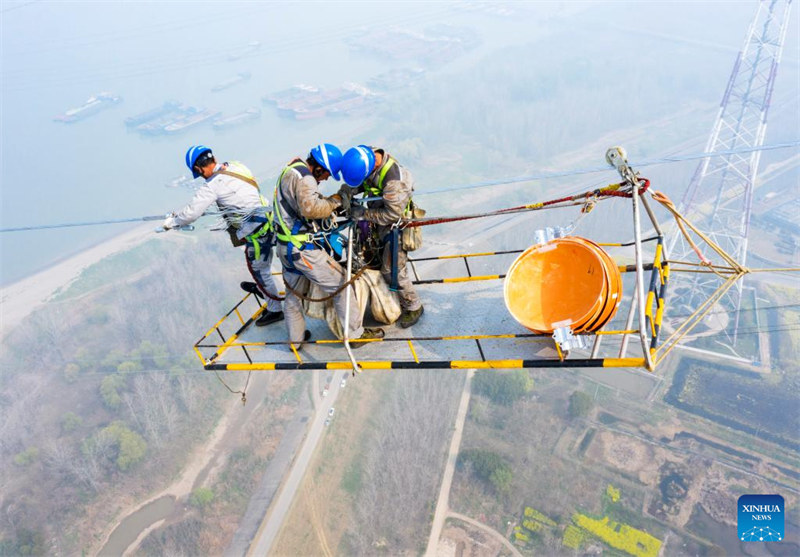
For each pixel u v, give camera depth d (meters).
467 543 50.28
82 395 77.81
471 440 59.12
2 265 131.12
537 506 52.22
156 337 88.88
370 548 50.94
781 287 75.38
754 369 62.78
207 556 53.22
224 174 7.45
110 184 176.50
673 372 63.72
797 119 151.88
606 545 48.31
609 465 54.88
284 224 6.77
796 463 51.62
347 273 6.97
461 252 97.38
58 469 65.31
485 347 7.10
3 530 59.78
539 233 6.89
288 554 51.78
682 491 51.66
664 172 126.50
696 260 80.38
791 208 100.44
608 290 6.00
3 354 91.75
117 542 56.41
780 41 67.81
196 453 63.56
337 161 6.34
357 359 7.50
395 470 55.25
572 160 148.25
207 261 109.19
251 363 7.91
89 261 125.69
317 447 60.59
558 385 64.19
